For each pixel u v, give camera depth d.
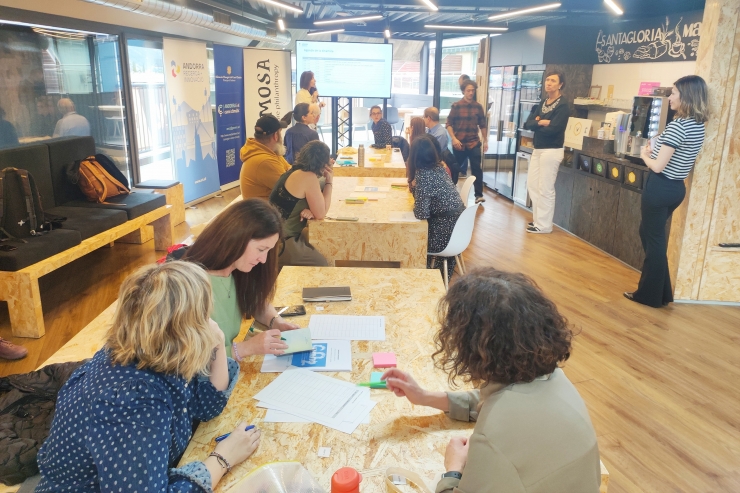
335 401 1.60
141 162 7.07
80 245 4.05
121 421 1.15
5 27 4.67
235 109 8.42
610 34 6.70
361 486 1.27
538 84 7.12
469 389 1.65
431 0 5.44
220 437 1.44
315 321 2.12
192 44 7.16
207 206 7.40
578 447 1.02
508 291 1.08
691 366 3.33
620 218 5.30
